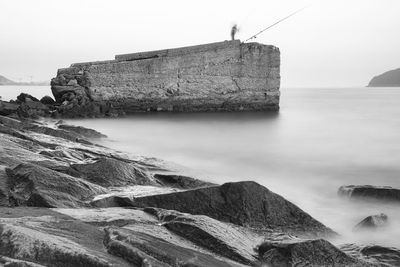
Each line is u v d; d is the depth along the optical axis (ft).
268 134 110.32
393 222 41.75
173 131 109.91
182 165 67.51
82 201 37.40
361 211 46.60
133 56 133.69
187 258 24.43
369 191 48.67
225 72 139.03
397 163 76.84
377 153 86.43
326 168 72.43
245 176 64.85
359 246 33.78
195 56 135.64
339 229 41.14
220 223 32.42
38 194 35.22
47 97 137.90
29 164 39.09
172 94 135.44
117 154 66.80
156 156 79.05
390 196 47.57
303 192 55.88
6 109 114.42
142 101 133.80
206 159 78.23
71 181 38.70
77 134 82.74
